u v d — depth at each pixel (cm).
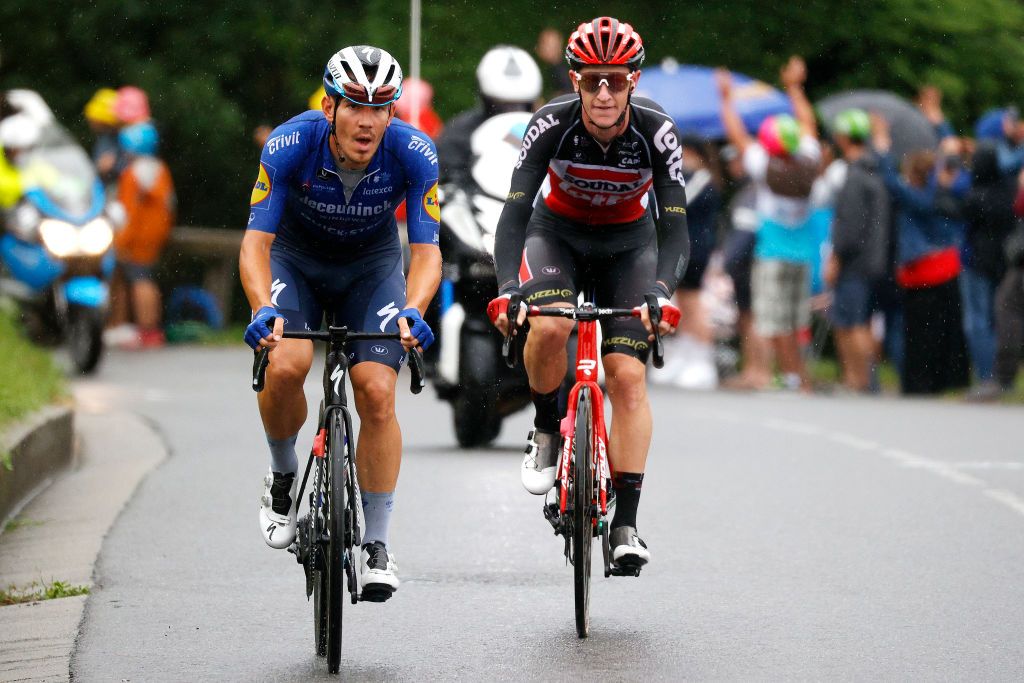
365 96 1967
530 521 2788
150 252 6438
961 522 2819
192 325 6850
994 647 2009
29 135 5331
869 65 6994
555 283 2255
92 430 3847
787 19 7050
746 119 5972
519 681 1856
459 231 3550
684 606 2217
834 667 1917
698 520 2823
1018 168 5016
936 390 5222
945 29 6994
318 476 1977
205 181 7500
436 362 3644
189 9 7388
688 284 5494
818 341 5700
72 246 5125
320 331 1966
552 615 2166
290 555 2506
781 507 2952
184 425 3956
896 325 5344
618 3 7131
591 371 2192
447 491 3064
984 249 5050
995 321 5059
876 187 5228
